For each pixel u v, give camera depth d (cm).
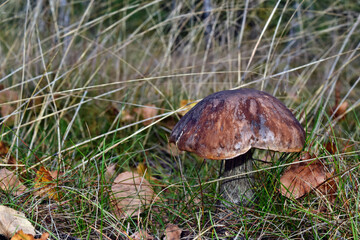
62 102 89
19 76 93
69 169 74
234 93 66
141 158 83
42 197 69
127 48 120
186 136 65
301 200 68
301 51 102
